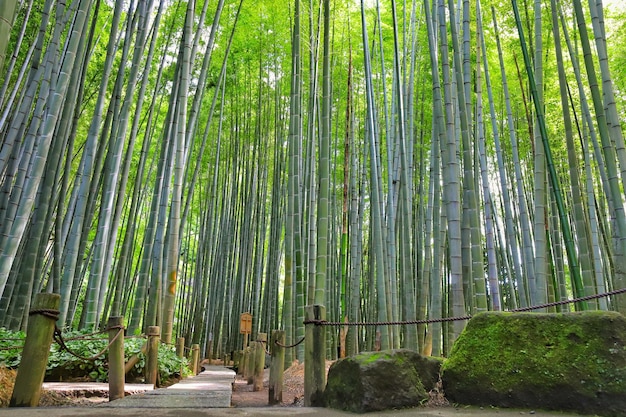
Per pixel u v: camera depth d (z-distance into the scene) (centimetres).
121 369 318
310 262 644
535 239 473
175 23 886
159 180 630
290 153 669
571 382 230
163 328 554
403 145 615
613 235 546
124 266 686
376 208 591
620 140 396
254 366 533
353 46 927
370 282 810
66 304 490
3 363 341
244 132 1077
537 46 514
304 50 871
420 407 257
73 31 404
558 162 829
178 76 639
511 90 847
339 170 969
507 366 250
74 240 503
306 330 307
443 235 521
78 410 224
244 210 1111
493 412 234
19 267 633
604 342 232
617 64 809
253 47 958
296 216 720
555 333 247
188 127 636
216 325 1138
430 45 436
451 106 386
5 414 200
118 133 544
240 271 1102
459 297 360
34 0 654
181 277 1444
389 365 257
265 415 223
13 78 654
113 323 320
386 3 902
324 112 501
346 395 258
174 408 245
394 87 735
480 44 633
